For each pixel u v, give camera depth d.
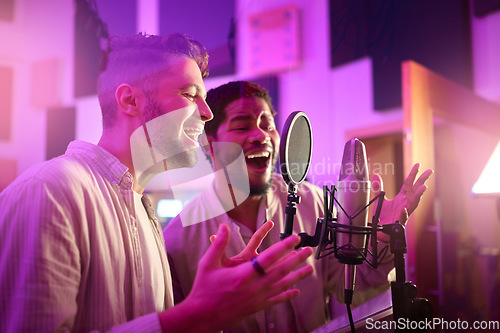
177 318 0.44
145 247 0.68
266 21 2.30
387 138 2.59
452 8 2.41
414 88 1.67
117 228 0.61
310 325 0.88
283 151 0.53
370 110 2.54
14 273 0.48
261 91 0.98
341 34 2.48
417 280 1.59
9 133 2.02
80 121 1.97
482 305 2.57
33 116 2.05
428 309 0.55
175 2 1.92
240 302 0.44
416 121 1.66
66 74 2.00
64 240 0.51
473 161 2.55
